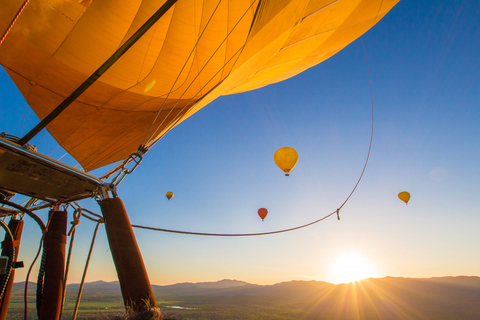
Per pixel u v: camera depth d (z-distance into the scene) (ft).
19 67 21.03
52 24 19.43
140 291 6.31
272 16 18.10
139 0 20.70
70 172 7.59
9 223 10.06
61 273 8.26
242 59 19.77
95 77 12.20
